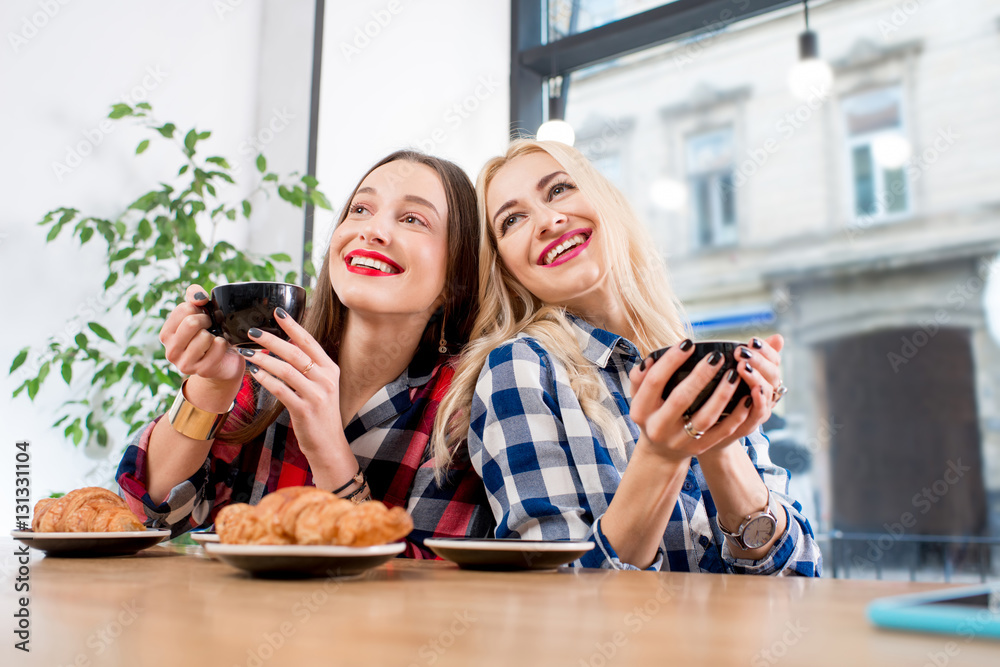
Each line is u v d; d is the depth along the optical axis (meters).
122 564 0.76
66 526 0.83
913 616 0.41
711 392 0.74
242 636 0.39
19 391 2.07
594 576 0.71
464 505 1.23
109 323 2.50
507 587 0.61
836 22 3.93
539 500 1.01
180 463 1.10
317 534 0.63
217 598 0.53
